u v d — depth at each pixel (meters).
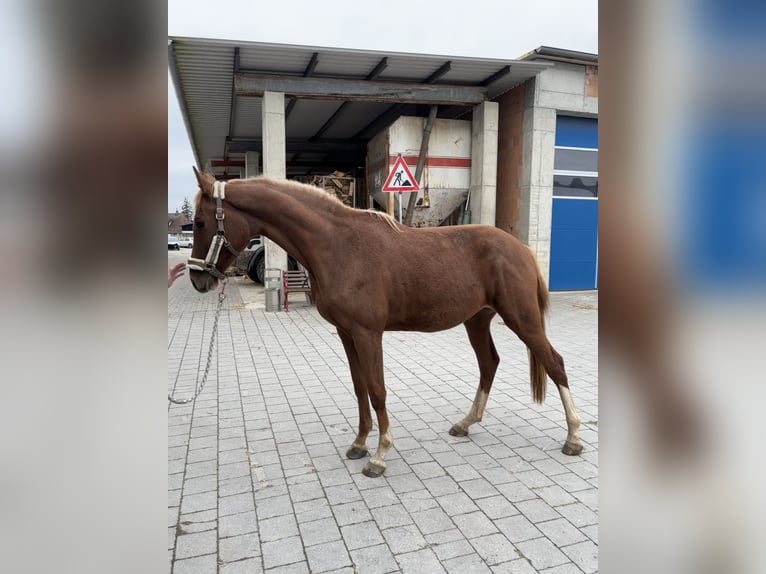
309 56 6.76
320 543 2.29
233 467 3.04
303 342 6.34
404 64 7.18
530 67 7.39
